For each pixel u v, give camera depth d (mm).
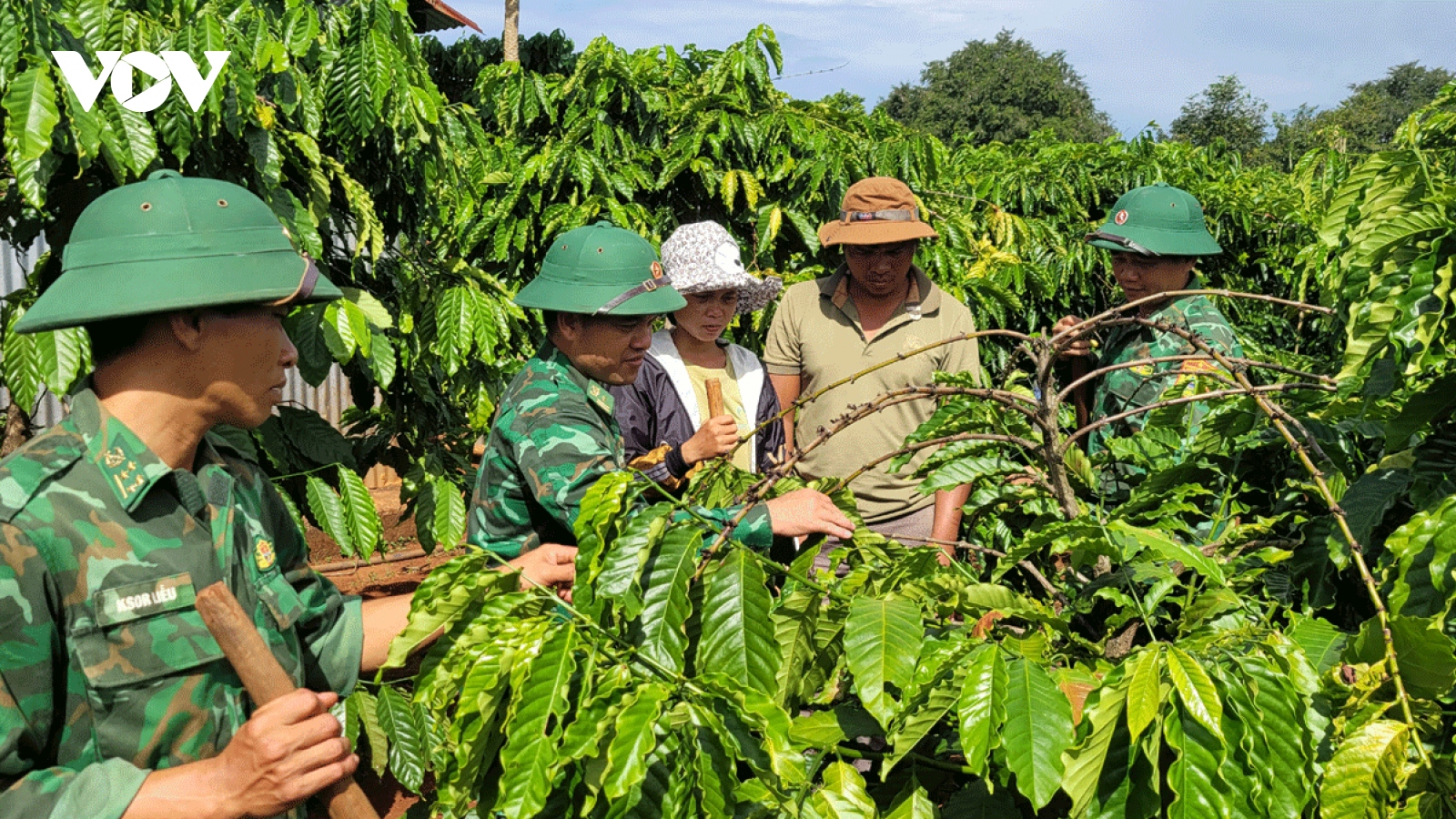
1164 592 1553
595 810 1345
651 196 4812
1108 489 2240
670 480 2439
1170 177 6531
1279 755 1238
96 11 2586
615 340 2074
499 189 4562
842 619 1531
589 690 1277
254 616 1434
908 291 3199
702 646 1443
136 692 1292
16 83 2291
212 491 1419
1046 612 1529
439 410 3912
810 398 1880
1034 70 60094
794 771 1219
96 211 1338
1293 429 1876
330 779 1241
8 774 1211
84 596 1260
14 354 2523
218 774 1218
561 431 1935
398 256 3715
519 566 1530
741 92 4676
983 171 6973
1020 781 1227
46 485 1253
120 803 1199
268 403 1417
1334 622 1805
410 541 7145
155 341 1311
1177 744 1221
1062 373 3389
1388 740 1230
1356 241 1668
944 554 1845
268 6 3238
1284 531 1911
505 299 3672
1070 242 5945
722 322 2893
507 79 4793
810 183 4539
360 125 3141
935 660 1368
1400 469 1654
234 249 1331
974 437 1813
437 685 1384
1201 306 2742
